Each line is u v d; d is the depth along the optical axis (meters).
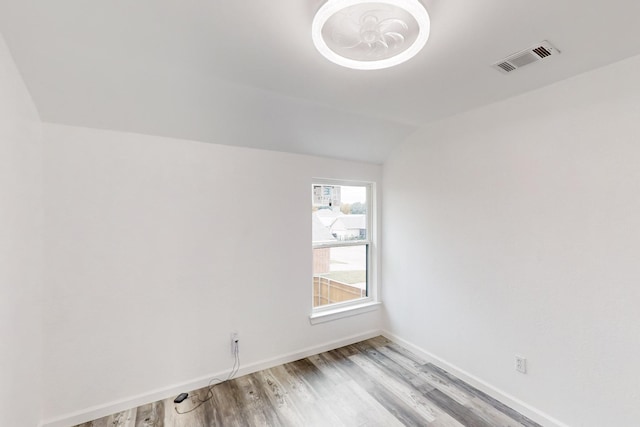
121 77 1.78
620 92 1.65
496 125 2.26
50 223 1.91
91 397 2.02
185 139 2.34
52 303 1.91
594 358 1.75
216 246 2.47
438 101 2.25
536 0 1.19
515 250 2.14
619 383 1.65
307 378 2.54
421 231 2.91
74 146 1.98
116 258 2.11
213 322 2.46
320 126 2.60
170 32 1.42
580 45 1.52
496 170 2.26
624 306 1.64
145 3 1.22
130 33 1.43
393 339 3.26
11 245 1.50
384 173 3.38
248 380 2.51
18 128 1.58
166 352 2.27
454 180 2.59
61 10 1.27
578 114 1.82
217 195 2.47
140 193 2.18
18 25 1.35
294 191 2.86
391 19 1.23
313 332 2.98
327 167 3.05
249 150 2.62
